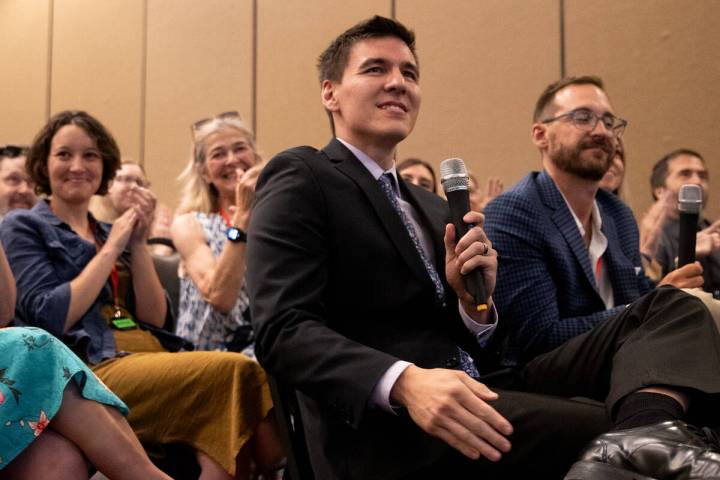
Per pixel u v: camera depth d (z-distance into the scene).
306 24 5.12
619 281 2.24
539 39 4.38
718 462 1.10
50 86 6.39
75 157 2.37
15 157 3.38
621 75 4.17
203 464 1.95
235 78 5.41
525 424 1.39
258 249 1.50
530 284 2.06
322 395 1.36
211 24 5.54
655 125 4.08
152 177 5.77
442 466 1.41
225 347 2.56
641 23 4.13
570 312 2.12
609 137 2.25
